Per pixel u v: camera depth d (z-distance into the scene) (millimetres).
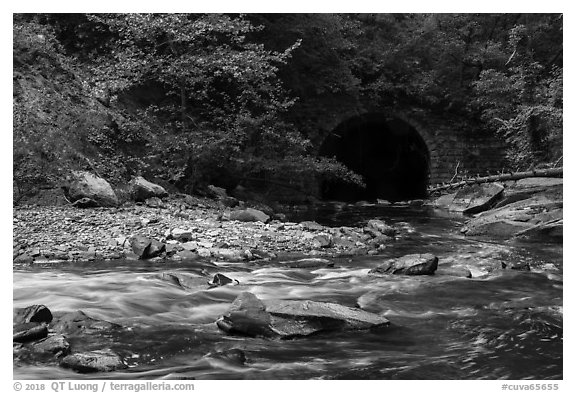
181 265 9828
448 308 7328
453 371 5270
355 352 5742
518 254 11320
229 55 18469
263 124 20125
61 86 16672
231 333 6215
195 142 17781
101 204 14164
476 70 29000
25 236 11062
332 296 7848
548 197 16234
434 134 27922
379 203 24328
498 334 6297
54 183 14344
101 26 19344
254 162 19453
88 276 8719
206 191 18656
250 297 6641
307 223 14109
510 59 27375
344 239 12594
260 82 20703
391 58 28234
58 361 5367
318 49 26344
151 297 7551
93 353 5430
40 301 7297
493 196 18828
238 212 14586
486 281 8703
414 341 6094
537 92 26266
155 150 17688
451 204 20625
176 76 18219
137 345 5832
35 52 16656
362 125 30562
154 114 19250
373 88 27469
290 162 19844
